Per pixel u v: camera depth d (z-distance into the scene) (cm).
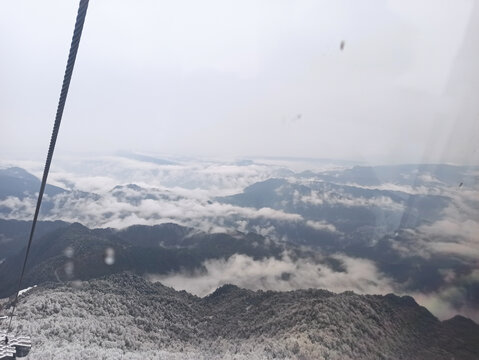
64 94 257
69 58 239
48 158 310
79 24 227
